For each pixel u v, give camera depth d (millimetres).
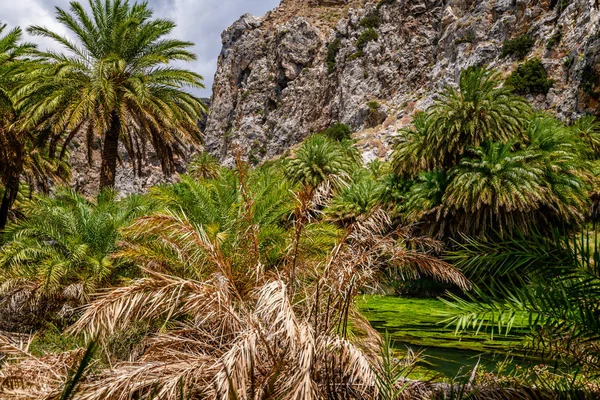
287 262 3816
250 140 110688
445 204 23422
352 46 94438
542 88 48156
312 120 100688
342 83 91500
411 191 26094
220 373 2412
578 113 42531
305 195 3521
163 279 2939
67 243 10617
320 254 4812
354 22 97188
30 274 9844
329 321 3357
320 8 128000
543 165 21719
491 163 22062
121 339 4051
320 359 2896
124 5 16078
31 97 15484
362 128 80312
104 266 9539
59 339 5352
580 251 2539
